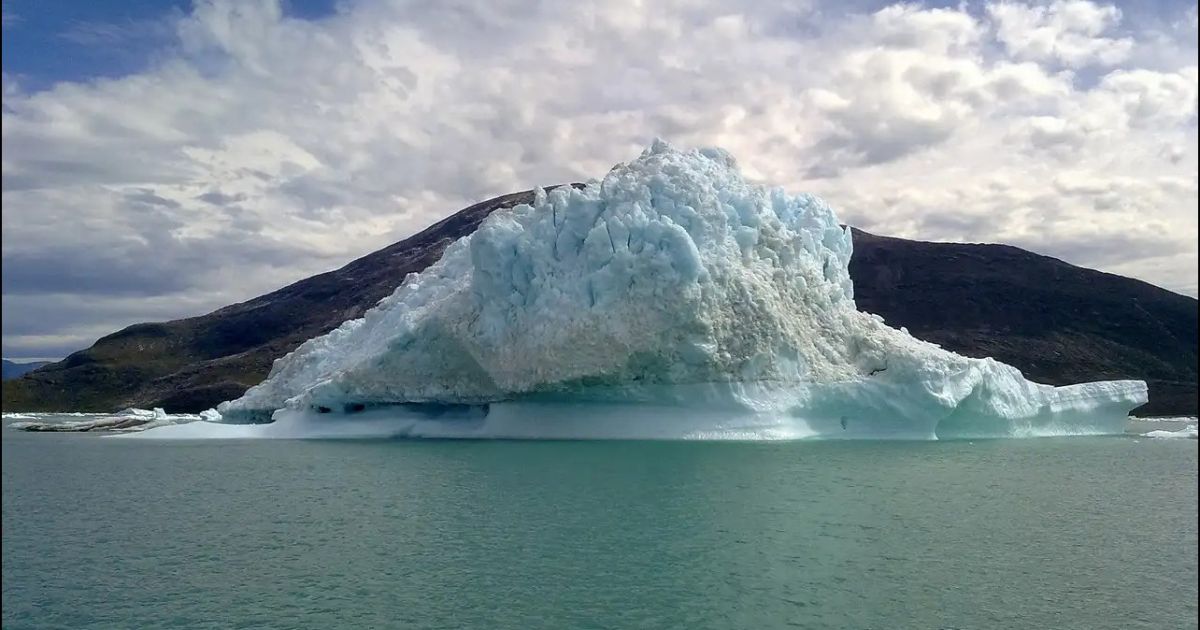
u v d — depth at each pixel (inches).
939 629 693.9
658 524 1008.9
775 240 2005.4
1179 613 732.7
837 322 2014.0
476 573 825.5
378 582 804.0
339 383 2037.4
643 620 706.2
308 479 1382.9
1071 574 833.5
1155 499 1206.3
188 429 2293.3
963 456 1638.8
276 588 792.9
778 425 1804.9
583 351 1750.7
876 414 1893.5
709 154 2126.0
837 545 924.6
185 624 708.0
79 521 1090.1
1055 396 2220.7
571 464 1453.0
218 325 6471.5
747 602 746.8
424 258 6151.6
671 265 1771.7
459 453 1632.6
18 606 755.4
